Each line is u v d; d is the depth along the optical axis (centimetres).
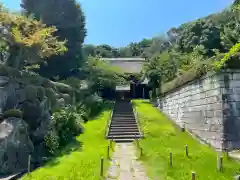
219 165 953
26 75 1812
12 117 1512
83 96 2645
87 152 1380
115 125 2069
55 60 2916
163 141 1531
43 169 1052
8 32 1730
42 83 1955
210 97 1329
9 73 1672
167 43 4909
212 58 1340
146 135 1730
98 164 1111
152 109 2647
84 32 3328
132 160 1232
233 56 1187
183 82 1766
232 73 1212
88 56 3441
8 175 1310
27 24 1838
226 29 2412
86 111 2378
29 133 1617
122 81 3731
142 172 1034
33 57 2012
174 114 2041
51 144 1495
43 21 2892
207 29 3247
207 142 1348
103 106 2842
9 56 1870
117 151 1440
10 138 1409
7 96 1603
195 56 2486
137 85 4125
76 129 1812
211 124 1310
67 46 2988
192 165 1020
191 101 1627
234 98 1202
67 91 2353
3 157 1364
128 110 2692
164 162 1091
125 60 4797
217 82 1248
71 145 1555
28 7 2988
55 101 1950
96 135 1819
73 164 1113
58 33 2978
